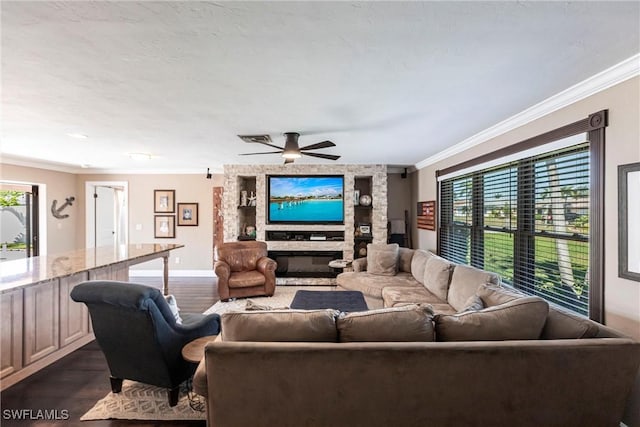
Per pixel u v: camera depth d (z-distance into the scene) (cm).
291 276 595
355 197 604
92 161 552
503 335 171
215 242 655
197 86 220
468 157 400
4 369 240
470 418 161
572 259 243
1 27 147
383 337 168
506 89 225
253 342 164
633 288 188
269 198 594
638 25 147
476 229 392
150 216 661
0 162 516
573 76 204
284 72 198
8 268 273
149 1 129
